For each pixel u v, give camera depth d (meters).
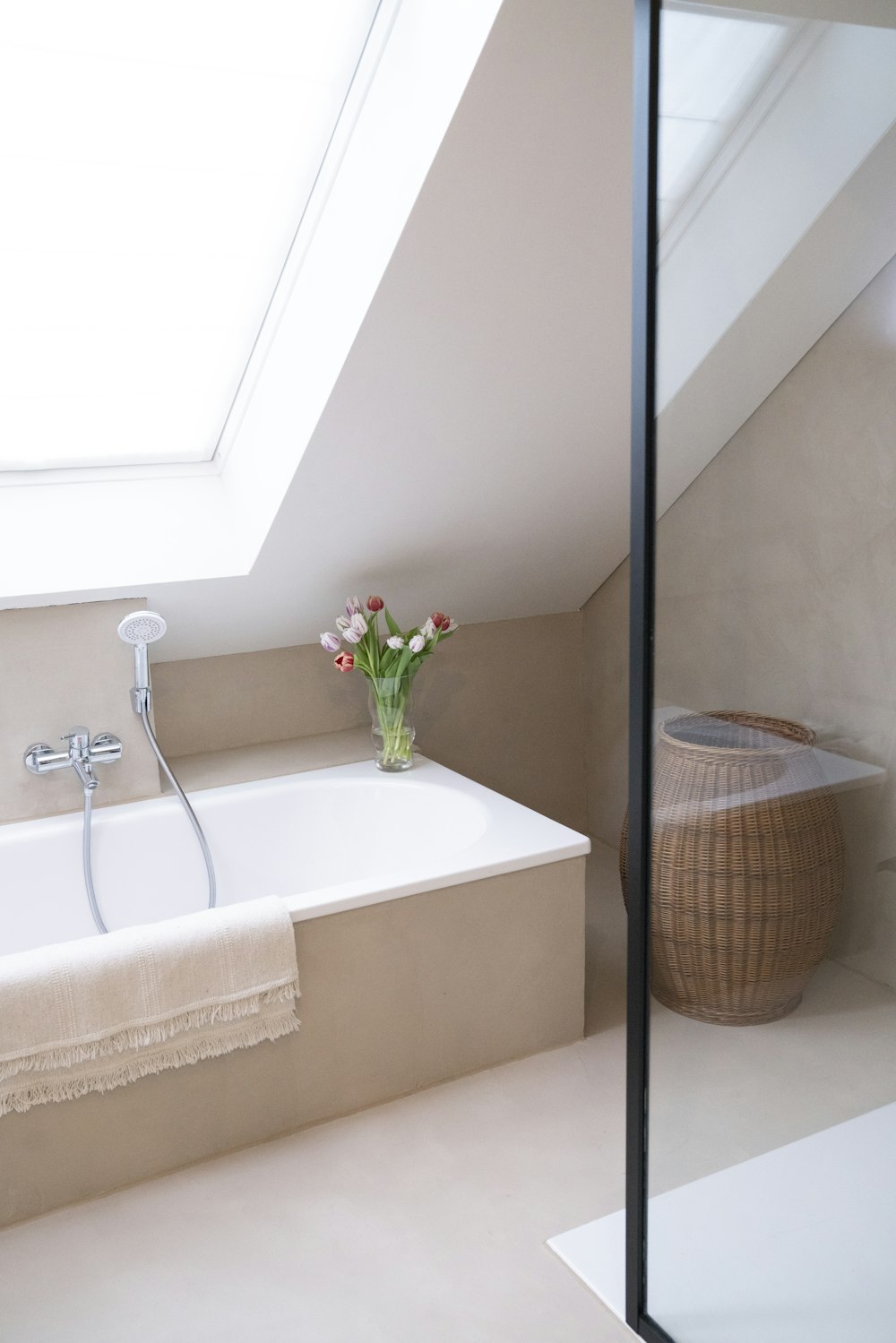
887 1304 1.35
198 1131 2.30
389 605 3.38
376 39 2.05
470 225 2.07
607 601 3.74
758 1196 1.55
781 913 1.45
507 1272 1.98
